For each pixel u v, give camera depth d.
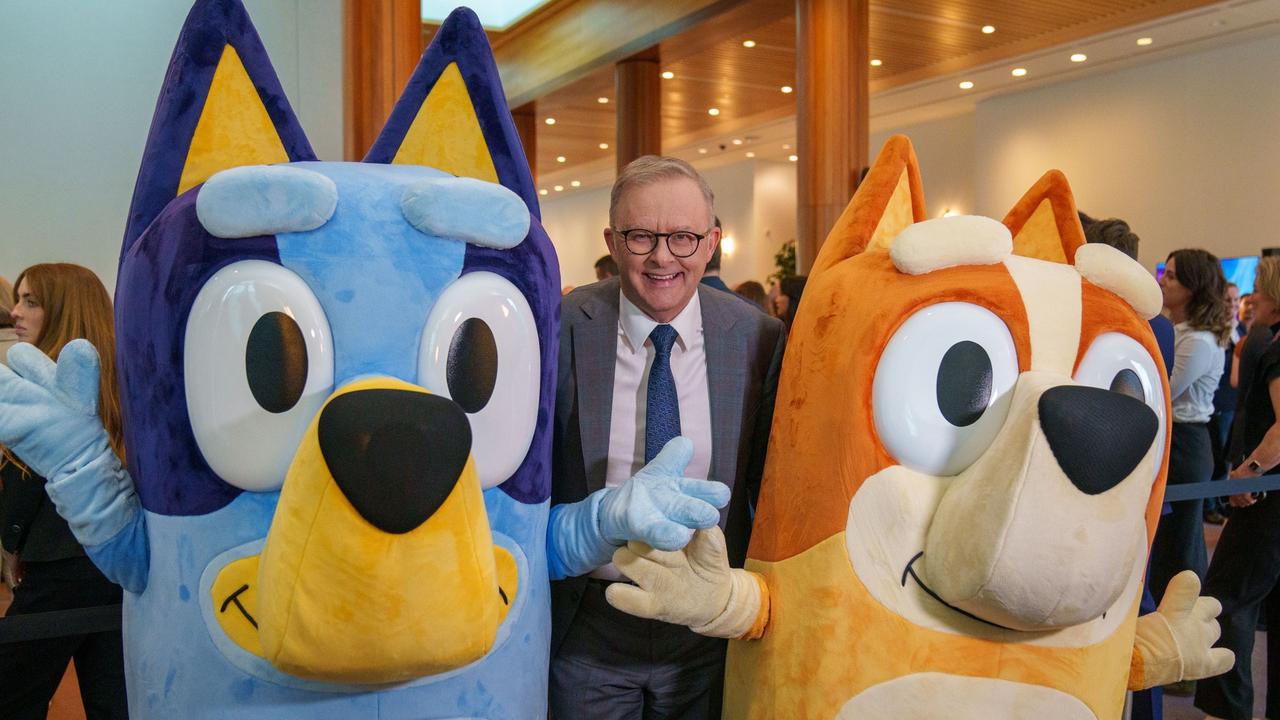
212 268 1.35
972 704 1.57
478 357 1.43
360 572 1.20
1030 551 1.42
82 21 6.16
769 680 1.70
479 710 1.44
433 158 1.65
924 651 1.57
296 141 1.59
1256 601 3.25
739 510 2.04
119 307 1.46
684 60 10.91
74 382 1.42
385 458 1.19
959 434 1.57
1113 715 1.65
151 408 1.38
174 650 1.37
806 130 8.23
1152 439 1.44
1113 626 1.65
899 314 1.61
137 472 1.42
